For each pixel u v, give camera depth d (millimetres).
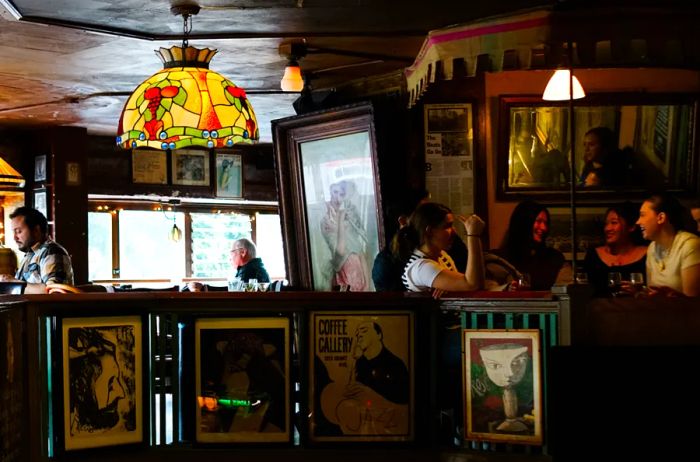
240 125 5770
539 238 7199
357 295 4688
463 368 4594
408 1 5641
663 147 7586
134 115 5656
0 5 5859
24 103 9688
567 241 7574
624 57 4922
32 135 11547
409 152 7703
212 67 7988
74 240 11305
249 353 4699
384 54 7395
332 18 6195
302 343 4688
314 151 8328
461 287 4738
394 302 4676
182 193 12516
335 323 4691
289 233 8609
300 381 4684
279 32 6602
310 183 8438
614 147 7562
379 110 7652
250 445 4672
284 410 4672
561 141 7570
